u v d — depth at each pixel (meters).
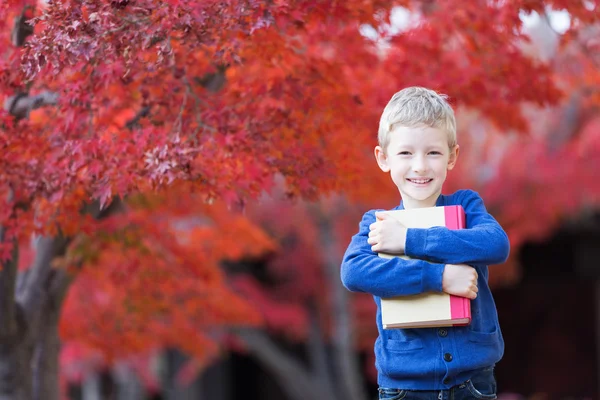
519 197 14.28
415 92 3.65
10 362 6.97
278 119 5.18
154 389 18.61
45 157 5.07
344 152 5.77
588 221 18.77
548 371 25.53
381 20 5.38
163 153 4.65
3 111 4.99
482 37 6.11
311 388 16.92
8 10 5.10
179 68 5.12
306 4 4.87
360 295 16.19
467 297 3.40
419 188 3.57
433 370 3.46
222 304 9.25
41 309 7.12
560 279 25.08
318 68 5.61
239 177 5.09
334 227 14.85
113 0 4.30
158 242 7.39
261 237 8.98
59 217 5.44
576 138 14.03
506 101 6.56
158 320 9.27
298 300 17.61
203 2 4.38
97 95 5.06
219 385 21.75
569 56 7.49
